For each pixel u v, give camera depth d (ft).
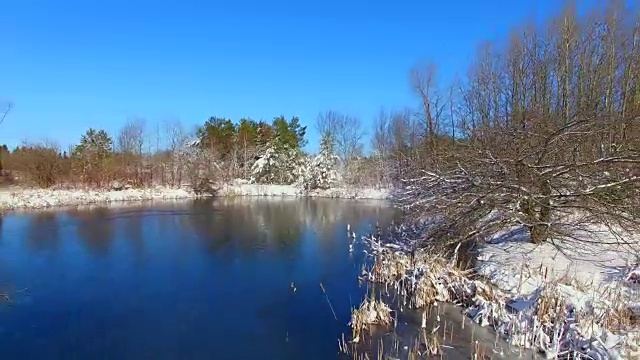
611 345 17.90
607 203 27.43
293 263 41.27
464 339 22.68
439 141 54.80
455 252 32.32
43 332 25.66
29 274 37.76
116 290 33.37
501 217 31.42
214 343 23.98
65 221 68.03
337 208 92.99
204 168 130.82
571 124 26.78
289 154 156.46
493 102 67.82
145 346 23.73
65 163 115.44
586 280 24.25
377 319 25.80
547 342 20.40
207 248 48.34
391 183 122.52
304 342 23.77
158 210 85.05
